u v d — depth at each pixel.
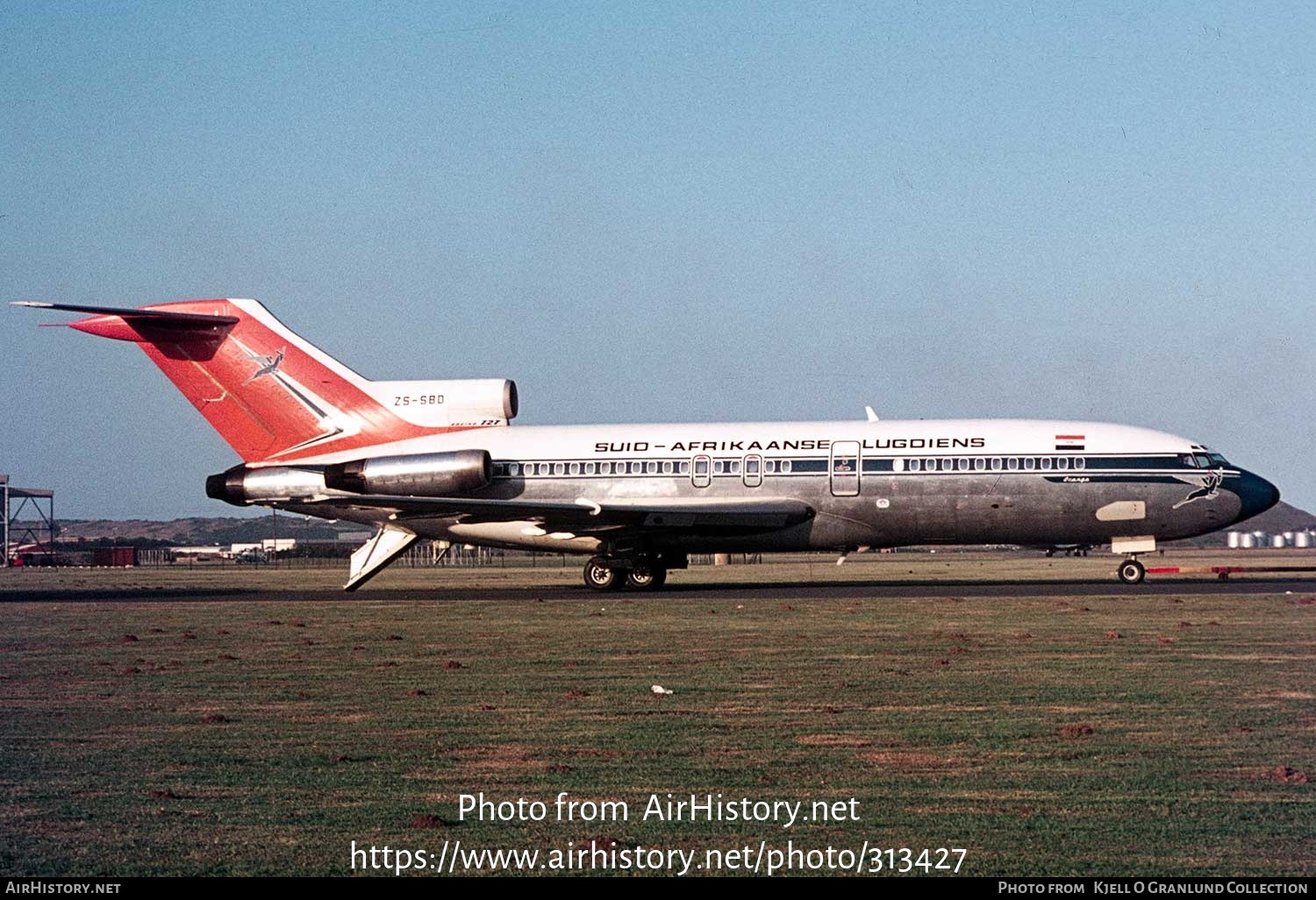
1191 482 110.00
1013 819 31.11
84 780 35.94
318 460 124.12
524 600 105.69
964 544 115.12
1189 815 31.31
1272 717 43.91
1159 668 56.09
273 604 107.94
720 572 186.50
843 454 114.50
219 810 32.56
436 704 48.50
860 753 38.53
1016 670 55.53
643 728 42.84
